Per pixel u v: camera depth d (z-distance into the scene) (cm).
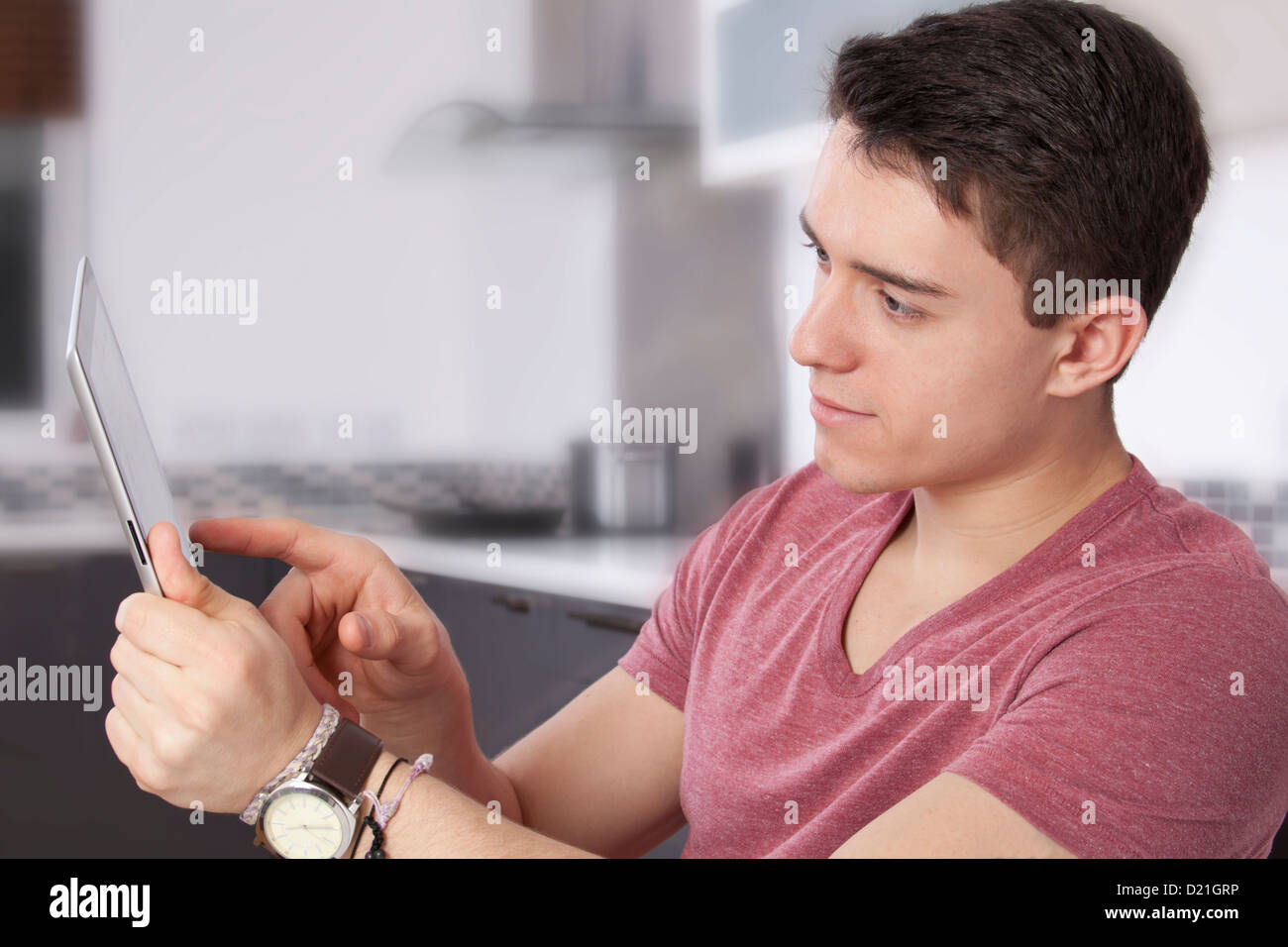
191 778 59
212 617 59
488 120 274
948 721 68
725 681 83
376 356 297
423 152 291
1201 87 187
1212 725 58
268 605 77
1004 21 65
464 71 295
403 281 297
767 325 258
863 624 78
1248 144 186
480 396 299
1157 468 199
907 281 65
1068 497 73
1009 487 73
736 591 88
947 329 66
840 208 67
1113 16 68
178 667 58
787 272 254
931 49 64
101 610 262
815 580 83
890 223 65
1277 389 188
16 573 258
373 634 71
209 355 292
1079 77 64
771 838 76
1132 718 58
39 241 287
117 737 60
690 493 262
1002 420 69
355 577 79
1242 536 72
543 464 297
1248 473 191
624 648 180
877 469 71
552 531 262
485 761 88
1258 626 62
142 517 58
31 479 280
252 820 61
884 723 71
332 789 60
